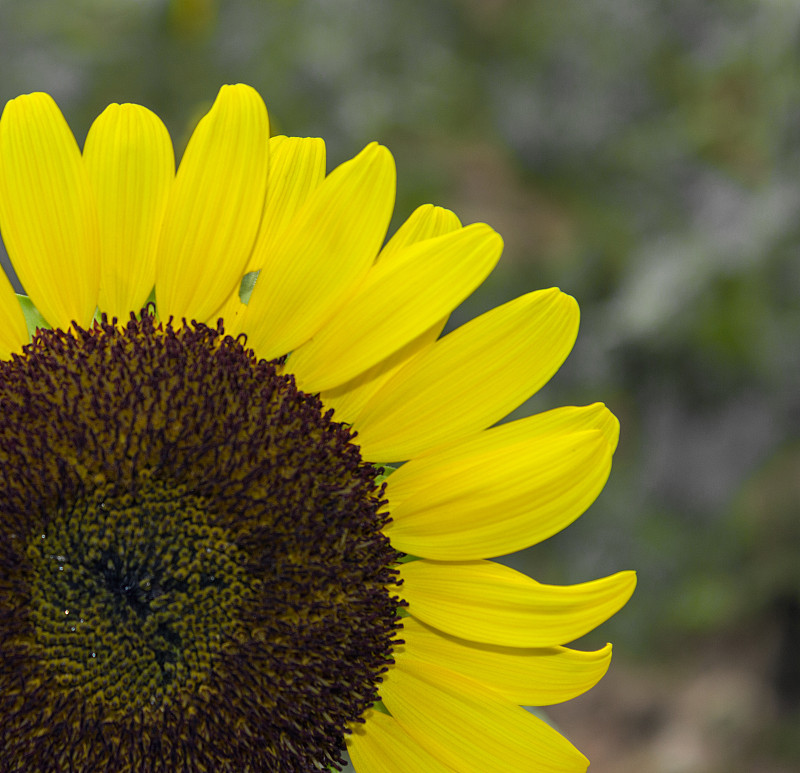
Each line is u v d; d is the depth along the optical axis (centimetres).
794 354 132
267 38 165
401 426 60
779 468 136
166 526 58
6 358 59
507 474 60
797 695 127
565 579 137
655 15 177
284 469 59
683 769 123
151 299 60
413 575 61
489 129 193
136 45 159
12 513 58
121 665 58
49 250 59
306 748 59
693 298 132
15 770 58
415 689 61
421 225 60
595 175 180
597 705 131
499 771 61
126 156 59
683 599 133
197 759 59
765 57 132
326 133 162
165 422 58
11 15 158
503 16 204
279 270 59
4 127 58
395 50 184
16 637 58
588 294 155
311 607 59
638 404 143
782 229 130
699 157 158
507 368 60
